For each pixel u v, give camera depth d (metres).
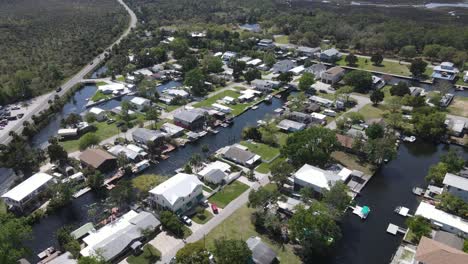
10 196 98.50
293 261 80.44
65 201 99.88
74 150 128.50
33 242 88.25
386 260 81.56
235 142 133.75
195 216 94.44
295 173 104.12
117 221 91.56
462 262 70.12
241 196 102.06
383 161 119.75
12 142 129.62
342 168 111.06
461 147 128.38
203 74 192.25
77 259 79.94
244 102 167.88
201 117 144.25
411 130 136.62
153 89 173.88
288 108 157.50
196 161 114.19
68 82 199.12
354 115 139.88
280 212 95.56
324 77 187.75
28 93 179.88
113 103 172.62
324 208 81.88
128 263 80.00
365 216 94.19
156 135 129.12
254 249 79.19
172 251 82.88
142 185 105.12
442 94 162.12
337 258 82.25
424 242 77.44
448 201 93.19
